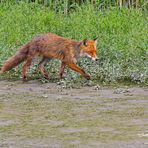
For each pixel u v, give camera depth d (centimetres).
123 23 2608
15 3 2941
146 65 2105
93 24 2597
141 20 2650
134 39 2372
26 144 1275
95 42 2036
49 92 1836
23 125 1434
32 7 2853
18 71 2131
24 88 1902
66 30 2558
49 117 1512
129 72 2044
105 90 1861
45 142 1288
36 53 2016
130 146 1246
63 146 1255
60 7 2838
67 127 1411
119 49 2266
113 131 1369
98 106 1636
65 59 2003
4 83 1981
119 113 1548
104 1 2883
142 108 1605
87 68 2114
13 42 2409
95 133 1354
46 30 2547
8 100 1723
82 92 1833
